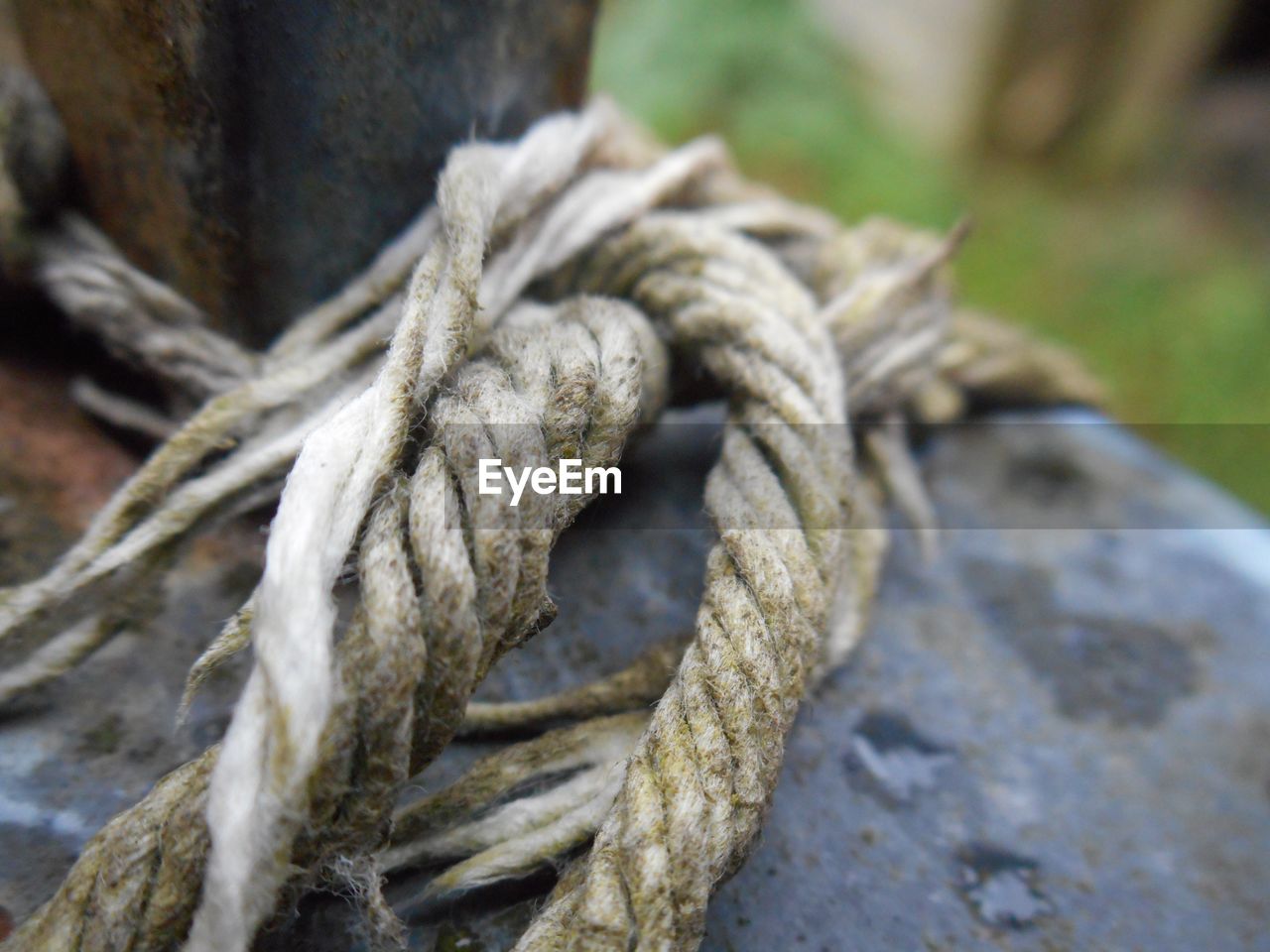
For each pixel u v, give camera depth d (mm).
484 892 82
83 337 111
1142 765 105
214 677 93
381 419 76
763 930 86
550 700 90
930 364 120
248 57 86
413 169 97
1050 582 123
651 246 104
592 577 107
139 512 86
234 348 101
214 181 92
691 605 106
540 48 102
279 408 90
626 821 73
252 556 101
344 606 94
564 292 105
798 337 97
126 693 91
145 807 71
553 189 99
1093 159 406
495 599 71
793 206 128
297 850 69
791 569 84
